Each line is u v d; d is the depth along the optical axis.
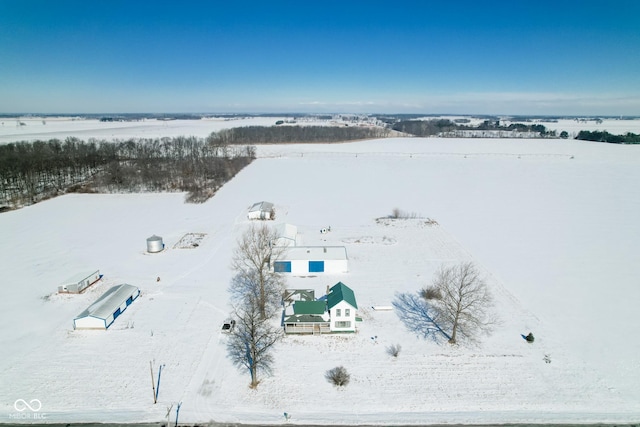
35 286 47.09
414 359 34.56
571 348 35.94
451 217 75.00
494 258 55.56
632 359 34.47
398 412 28.73
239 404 29.52
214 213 77.31
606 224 70.44
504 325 39.47
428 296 44.53
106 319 38.66
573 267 52.62
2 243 60.69
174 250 58.25
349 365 33.81
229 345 36.47
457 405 29.34
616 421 27.75
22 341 36.69
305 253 52.09
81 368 33.16
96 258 55.41
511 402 29.61
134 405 29.27
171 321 40.12
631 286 47.44
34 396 30.00
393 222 71.50
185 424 27.61
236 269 51.75
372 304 43.34
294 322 37.69
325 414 28.59
